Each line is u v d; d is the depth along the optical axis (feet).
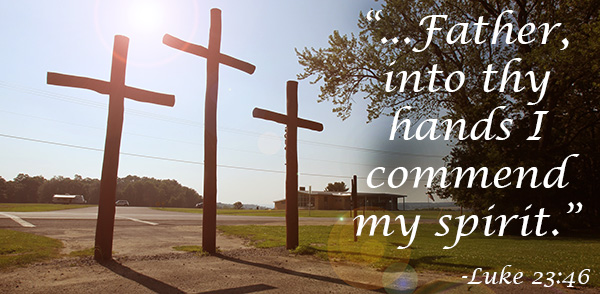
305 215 132.87
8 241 33.06
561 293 20.57
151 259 29.22
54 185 426.51
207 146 35.24
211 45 37.01
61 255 29.04
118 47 30.66
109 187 28.58
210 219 34.09
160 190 449.89
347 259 31.63
